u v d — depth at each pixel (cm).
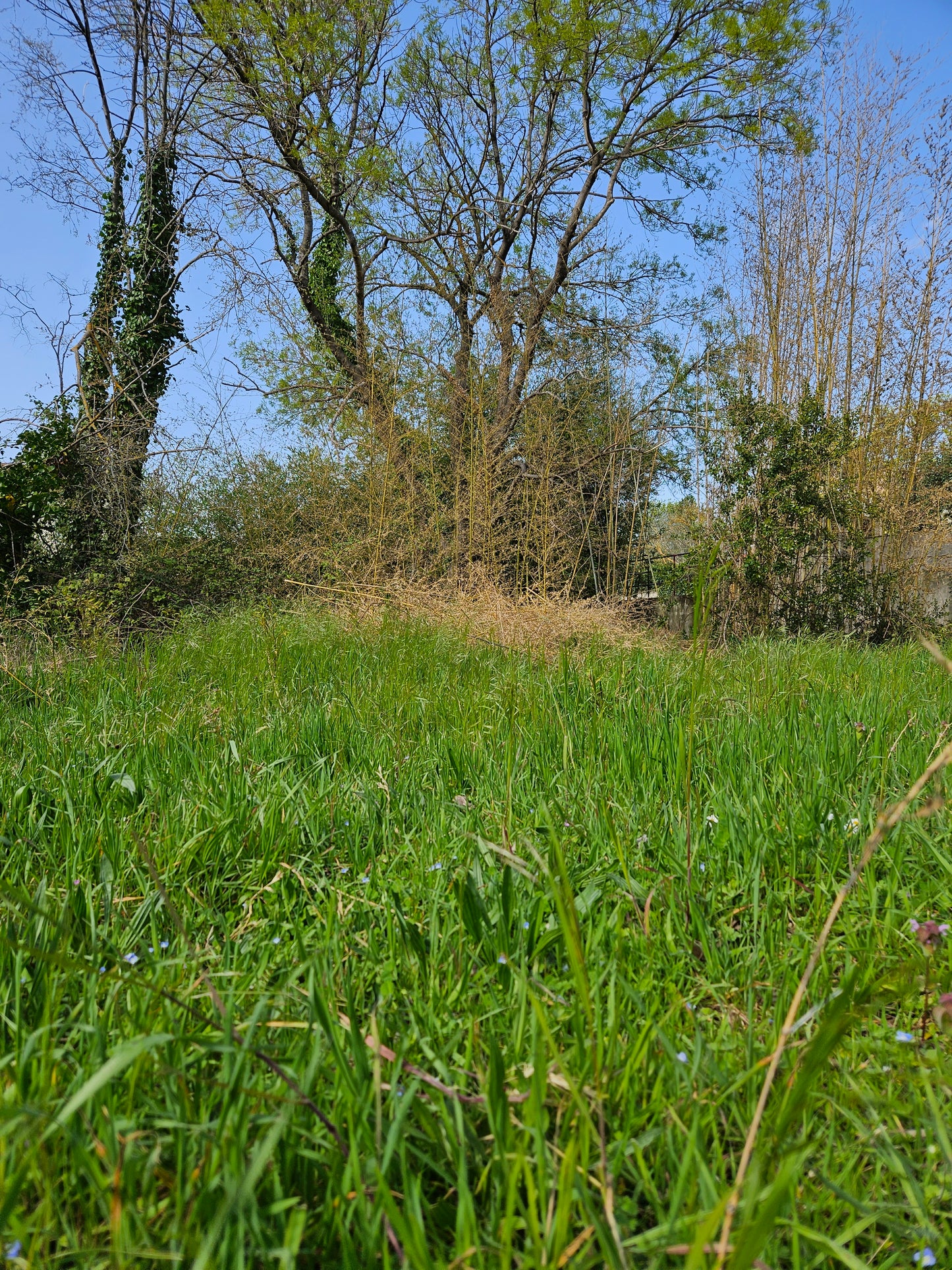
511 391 1650
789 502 1249
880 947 209
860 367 1371
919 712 436
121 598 1101
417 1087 142
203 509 1314
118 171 1562
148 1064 145
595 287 1902
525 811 310
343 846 290
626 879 228
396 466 1342
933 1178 140
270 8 1586
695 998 189
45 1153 125
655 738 378
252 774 354
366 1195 127
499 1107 132
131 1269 108
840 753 361
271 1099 134
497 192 1969
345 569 1241
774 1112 143
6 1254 107
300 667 673
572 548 1441
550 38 1703
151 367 1395
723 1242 101
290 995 172
